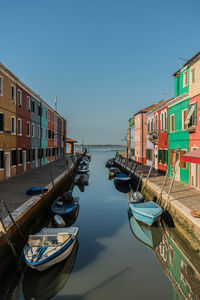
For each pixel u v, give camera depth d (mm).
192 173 16141
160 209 12602
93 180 30703
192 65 15914
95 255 9469
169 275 8086
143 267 8570
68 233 8875
